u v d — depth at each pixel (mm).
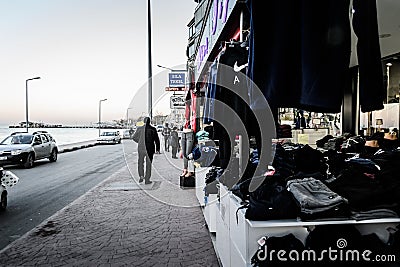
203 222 5629
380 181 2537
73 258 4176
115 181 10211
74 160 17531
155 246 4531
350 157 3248
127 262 4016
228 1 3760
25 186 9625
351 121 5055
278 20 2086
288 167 2994
